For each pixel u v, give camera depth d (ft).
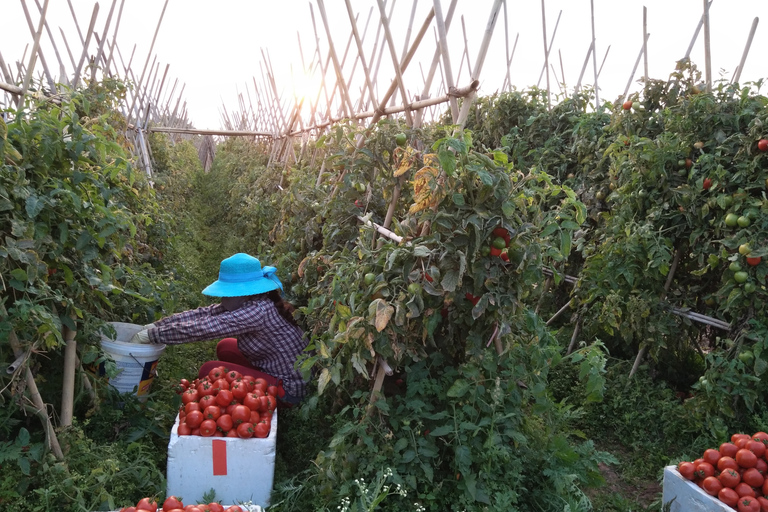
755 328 10.54
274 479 9.05
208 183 56.95
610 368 13.56
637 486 10.30
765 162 11.02
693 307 13.42
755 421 10.64
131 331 10.97
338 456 7.93
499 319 7.92
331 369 8.18
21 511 7.01
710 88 12.67
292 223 17.08
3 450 7.35
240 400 8.88
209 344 15.14
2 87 8.61
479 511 7.48
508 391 8.18
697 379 14.24
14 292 7.26
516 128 19.40
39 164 7.88
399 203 11.51
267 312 10.46
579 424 12.31
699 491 7.92
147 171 28.96
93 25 15.57
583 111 19.02
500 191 7.27
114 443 8.59
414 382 8.43
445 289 7.45
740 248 10.71
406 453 7.74
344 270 9.53
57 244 8.03
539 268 7.64
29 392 7.69
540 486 8.47
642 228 12.76
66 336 8.56
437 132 11.66
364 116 16.08
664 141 12.81
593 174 15.92
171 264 19.10
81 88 16.29
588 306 14.80
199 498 8.36
